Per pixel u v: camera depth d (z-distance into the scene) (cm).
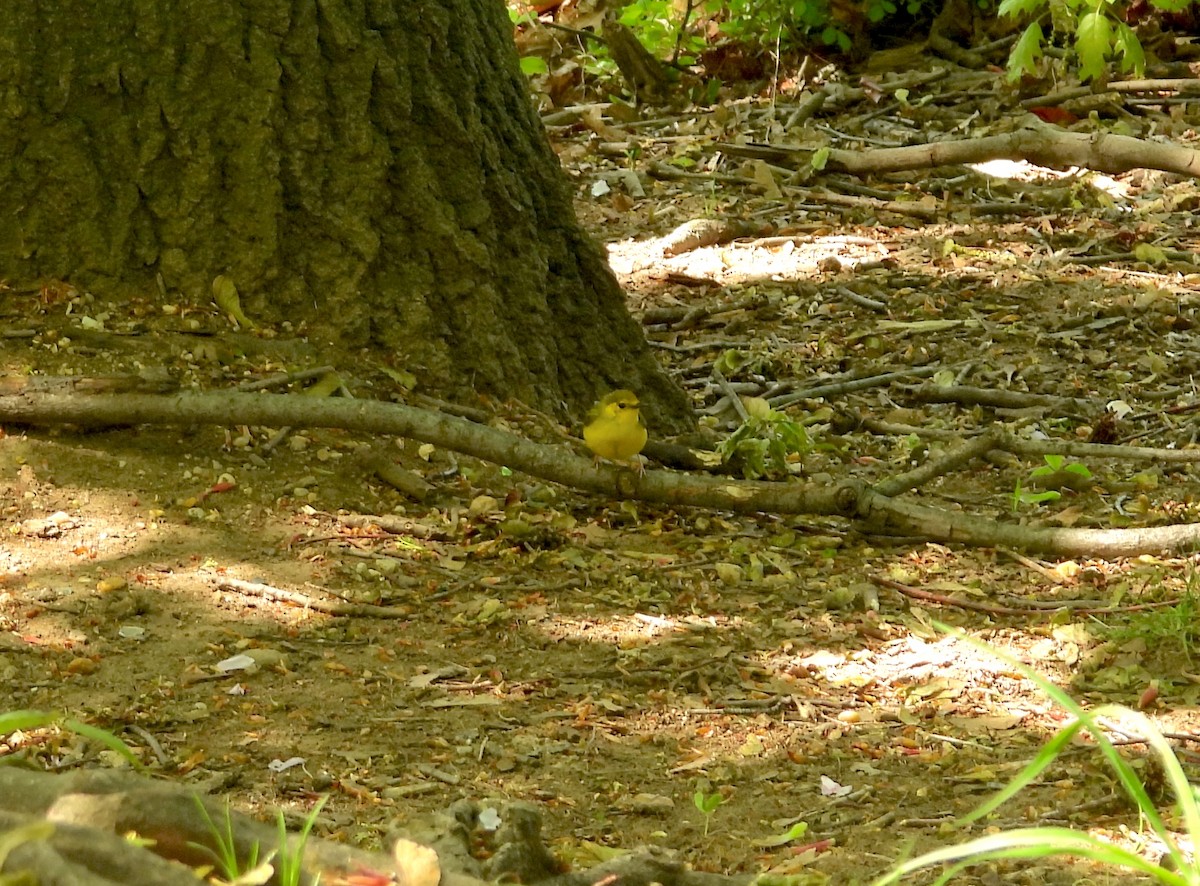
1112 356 1536
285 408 1035
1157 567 1034
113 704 786
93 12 1124
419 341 1173
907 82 2466
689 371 1510
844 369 1533
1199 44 2583
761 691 854
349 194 1165
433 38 1202
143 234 1132
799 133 2272
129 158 1127
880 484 1148
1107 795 728
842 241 1897
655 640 914
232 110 1138
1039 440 1291
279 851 446
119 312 1116
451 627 913
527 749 771
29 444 1026
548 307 1253
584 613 948
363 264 1165
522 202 1243
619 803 719
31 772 463
